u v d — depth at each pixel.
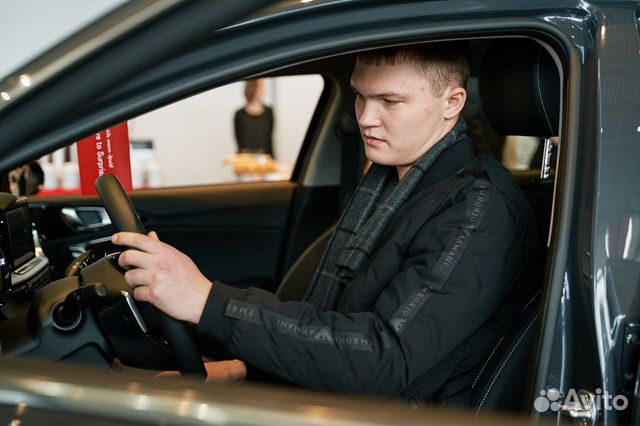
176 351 1.27
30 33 0.90
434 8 1.10
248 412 0.84
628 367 1.18
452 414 0.89
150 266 1.24
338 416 0.84
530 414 1.21
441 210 1.40
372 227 1.52
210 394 0.87
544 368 1.20
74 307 1.32
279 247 2.69
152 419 0.84
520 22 1.15
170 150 7.03
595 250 1.16
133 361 1.36
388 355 1.27
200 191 2.60
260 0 0.98
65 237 2.47
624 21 1.18
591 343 1.18
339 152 2.69
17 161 0.91
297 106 6.30
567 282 1.19
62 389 0.87
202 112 7.05
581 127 1.18
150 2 0.91
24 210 1.68
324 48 1.04
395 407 0.88
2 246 1.50
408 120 1.46
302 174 2.71
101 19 0.90
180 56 0.97
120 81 0.92
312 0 1.02
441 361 1.38
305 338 1.26
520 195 1.43
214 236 2.60
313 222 2.70
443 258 1.31
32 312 1.34
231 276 2.64
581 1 1.17
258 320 1.26
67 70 0.89
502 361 1.36
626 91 1.17
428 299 1.29
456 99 1.50
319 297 1.61
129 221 1.29
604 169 1.16
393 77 1.43
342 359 1.27
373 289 1.42
